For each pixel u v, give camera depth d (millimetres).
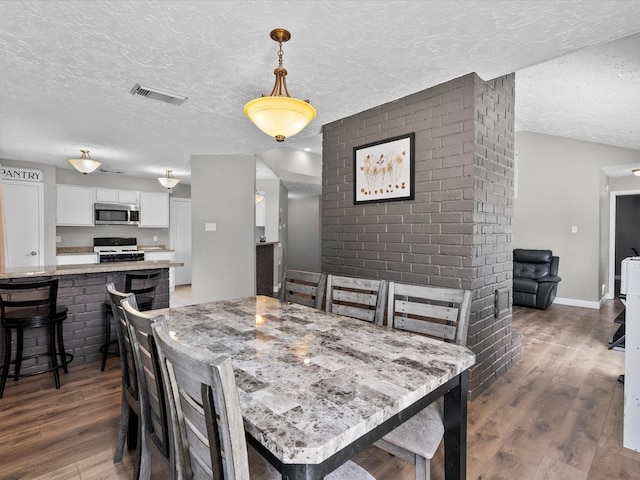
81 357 3139
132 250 6652
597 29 1884
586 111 3912
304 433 836
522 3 1655
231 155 4777
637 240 8156
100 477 1688
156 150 4523
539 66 2967
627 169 5555
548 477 1693
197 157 4777
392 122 2885
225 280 4777
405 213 2791
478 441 1987
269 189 7008
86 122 3379
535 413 2295
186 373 817
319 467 832
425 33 1914
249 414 919
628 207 8273
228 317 1916
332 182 3420
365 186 3092
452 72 2385
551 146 5875
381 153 2951
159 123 3432
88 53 2102
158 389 1182
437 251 2584
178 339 1532
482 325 2557
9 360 2533
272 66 2287
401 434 1338
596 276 5469
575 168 5648
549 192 5902
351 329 1695
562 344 3697
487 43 2020
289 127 1967
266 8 1686
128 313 1262
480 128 2455
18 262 5055
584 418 2234
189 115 3201
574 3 1656
